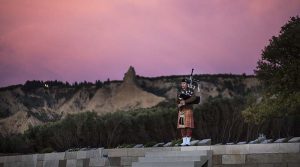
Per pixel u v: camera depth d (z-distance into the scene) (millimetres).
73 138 39875
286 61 31500
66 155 23969
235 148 18453
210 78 78312
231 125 41406
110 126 41219
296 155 17406
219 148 18781
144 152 21094
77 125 40438
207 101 44688
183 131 20656
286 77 30656
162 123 42969
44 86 77062
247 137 38688
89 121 41156
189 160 18359
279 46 31734
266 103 32156
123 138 41875
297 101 30219
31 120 68500
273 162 17734
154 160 18969
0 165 26781
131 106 73812
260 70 32562
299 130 37500
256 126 38188
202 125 42531
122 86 78062
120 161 21766
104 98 76938
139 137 42406
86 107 75875
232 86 75250
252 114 32844
